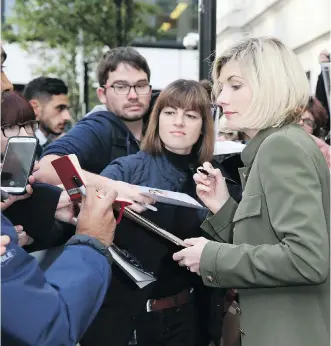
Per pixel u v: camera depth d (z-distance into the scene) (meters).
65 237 1.68
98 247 1.25
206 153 1.84
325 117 2.63
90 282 1.19
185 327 1.75
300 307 1.31
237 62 1.41
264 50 1.39
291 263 1.23
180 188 1.78
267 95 1.37
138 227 1.63
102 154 2.01
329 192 1.32
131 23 4.72
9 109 1.63
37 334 1.09
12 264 1.09
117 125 2.08
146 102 2.14
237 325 1.87
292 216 1.23
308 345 1.29
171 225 1.69
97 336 1.63
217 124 2.05
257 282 1.28
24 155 1.37
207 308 1.84
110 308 1.64
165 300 1.72
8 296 1.07
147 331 1.71
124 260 1.55
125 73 2.09
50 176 1.85
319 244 1.21
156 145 1.79
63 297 1.15
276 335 1.31
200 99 1.75
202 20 3.31
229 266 1.30
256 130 1.43
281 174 1.25
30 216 1.62
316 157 1.30
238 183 1.98
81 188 1.36
